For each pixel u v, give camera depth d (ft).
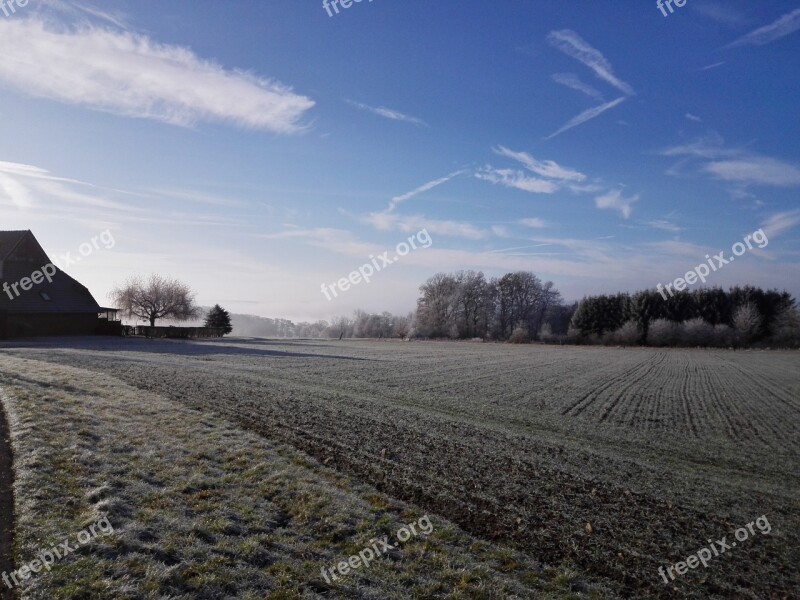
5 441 32.50
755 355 215.31
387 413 61.26
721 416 76.23
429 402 73.56
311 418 54.60
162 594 18.30
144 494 26.99
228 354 139.64
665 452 52.65
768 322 263.29
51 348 120.57
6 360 77.10
